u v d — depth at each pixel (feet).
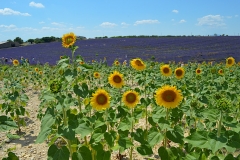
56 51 120.26
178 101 11.39
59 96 9.71
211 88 23.57
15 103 22.88
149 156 16.69
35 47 150.00
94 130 11.54
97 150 11.13
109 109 14.97
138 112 14.53
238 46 107.76
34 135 21.09
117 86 15.26
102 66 54.49
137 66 19.11
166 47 120.78
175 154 11.30
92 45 143.43
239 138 9.21
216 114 10.12
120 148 11.05
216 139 9.22
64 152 9.36
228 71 38.52
